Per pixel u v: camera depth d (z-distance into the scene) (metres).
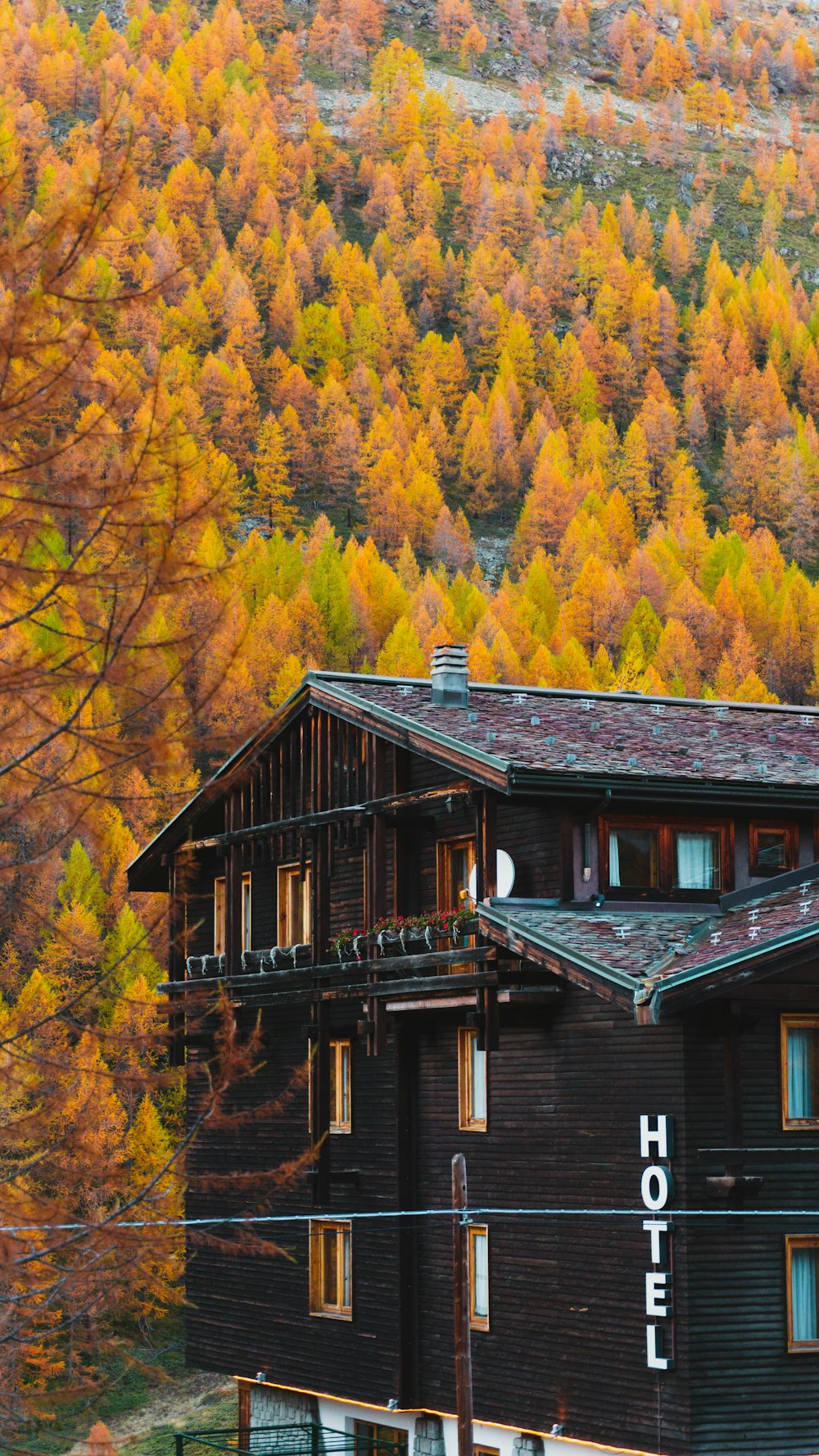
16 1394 16.08
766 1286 29.06
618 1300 30.16
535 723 36.19
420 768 37.25
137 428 14.79
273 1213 40.75
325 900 37.97
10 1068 15.91
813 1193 29.62
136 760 14.96
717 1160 28.83
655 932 30.88
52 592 14.63
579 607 194.62
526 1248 32.62
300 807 39.66
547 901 32.50
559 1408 31.28
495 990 31.91
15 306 14.40
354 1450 37.78
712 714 39.72
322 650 170.00
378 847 36.16
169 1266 16.47
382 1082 37.88
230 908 41.19
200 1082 44.16
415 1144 36.75
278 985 40.41
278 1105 17.28
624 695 41.03
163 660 14.97
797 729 38.84
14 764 14.83
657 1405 29.02
